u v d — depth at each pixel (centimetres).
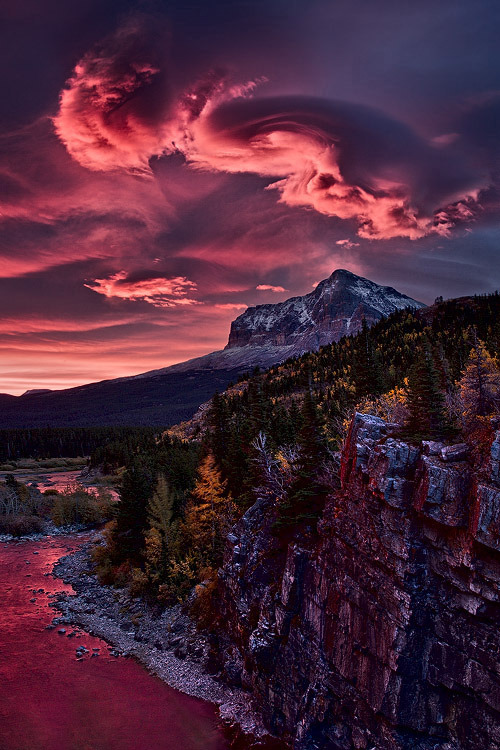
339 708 2736
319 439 3925
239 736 3259
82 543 8412
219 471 6462
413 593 2308
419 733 2284
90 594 5853
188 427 18512
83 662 4303
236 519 5375
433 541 2291
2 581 6394
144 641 4662
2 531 9181
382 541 2512
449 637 2216
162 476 7506
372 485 2591
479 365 2675
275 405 10881
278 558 3709
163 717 3519
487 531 1970
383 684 2380
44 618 5212
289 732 3066
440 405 3016
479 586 2059
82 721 3488
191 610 4781
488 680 2023
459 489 2159
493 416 2311
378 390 7125
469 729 2114
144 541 6359
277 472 4706
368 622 2555
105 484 14050
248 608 3778
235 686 3759
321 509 3550
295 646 3156
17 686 3928
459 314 17362
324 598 2977
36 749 3209
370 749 2453
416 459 2495
